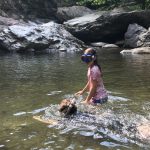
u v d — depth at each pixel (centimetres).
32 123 684
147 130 631
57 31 2262
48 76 1191
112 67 1392
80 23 2502
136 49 1977
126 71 1281
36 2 2755
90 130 641
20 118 716
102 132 629
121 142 586
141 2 2853
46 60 1655
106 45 2366
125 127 649
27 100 855
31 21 2633
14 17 2566
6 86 1027
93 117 704
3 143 588
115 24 2488
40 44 2088
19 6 2658
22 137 614
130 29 2372
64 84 1041
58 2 3084
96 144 579
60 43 2167
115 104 798
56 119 704
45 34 2175
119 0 3011
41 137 612
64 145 577
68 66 1430
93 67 798
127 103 809
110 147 566
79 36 2509
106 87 989
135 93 910
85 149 559
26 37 2098
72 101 759
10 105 813
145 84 1027
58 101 838
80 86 1006
